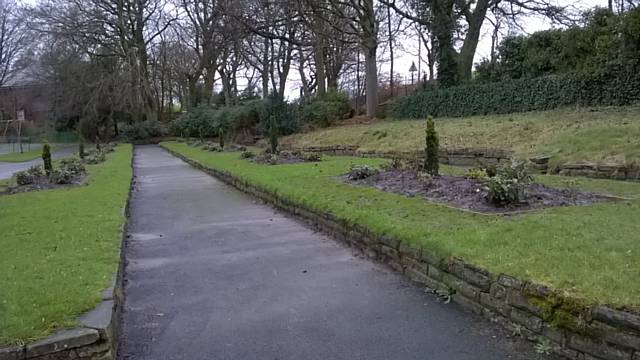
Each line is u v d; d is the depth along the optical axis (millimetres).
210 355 3607
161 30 45000
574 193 7164
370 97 27766
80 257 5242
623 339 2963
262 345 3732
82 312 3670
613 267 3809
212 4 34531
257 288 5020
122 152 28453
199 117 38750
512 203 6488
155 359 3576
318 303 4543
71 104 43094
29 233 6559
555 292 3398
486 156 12883
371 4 26125
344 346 3674
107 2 40969
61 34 39406
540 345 3461
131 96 43188
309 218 7977
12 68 56062
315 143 22250
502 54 21031
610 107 14547
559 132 12234
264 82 37562
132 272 5703
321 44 27375
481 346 3586
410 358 3463
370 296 4680
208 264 5957
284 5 24188
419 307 4367
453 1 24219
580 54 16969
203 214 9352
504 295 3844
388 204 7184
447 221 5840
